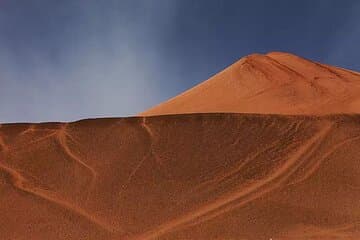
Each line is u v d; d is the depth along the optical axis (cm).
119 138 1848
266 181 1664
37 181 1719
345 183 1631
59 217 1563
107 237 1472
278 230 1462
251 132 1844
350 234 1434
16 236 1495
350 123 1858
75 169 1750
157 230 1491
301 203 1569
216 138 1825
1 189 1686
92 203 1620
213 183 1667
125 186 1675
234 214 1533
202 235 1455
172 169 1725
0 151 1833
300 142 1800
